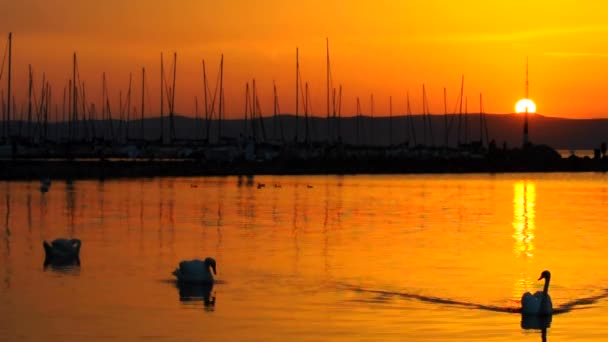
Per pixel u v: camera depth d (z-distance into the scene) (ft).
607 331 161.27
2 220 345.10
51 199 453.58
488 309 177.58
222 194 510.99
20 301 180.14
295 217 368.89
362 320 166.30
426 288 197.57
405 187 615.57
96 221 343.46
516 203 472.85
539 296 176.04
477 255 252.42
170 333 155.53
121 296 185.68
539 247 273.33
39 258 237.66
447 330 159.94
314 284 200.85
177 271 202.28
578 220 372.17
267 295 188.24
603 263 239.09
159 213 381.81
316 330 158.20
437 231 316.81
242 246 267.39
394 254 251.80
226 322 163.53
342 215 381.19
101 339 151.33
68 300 181.27
